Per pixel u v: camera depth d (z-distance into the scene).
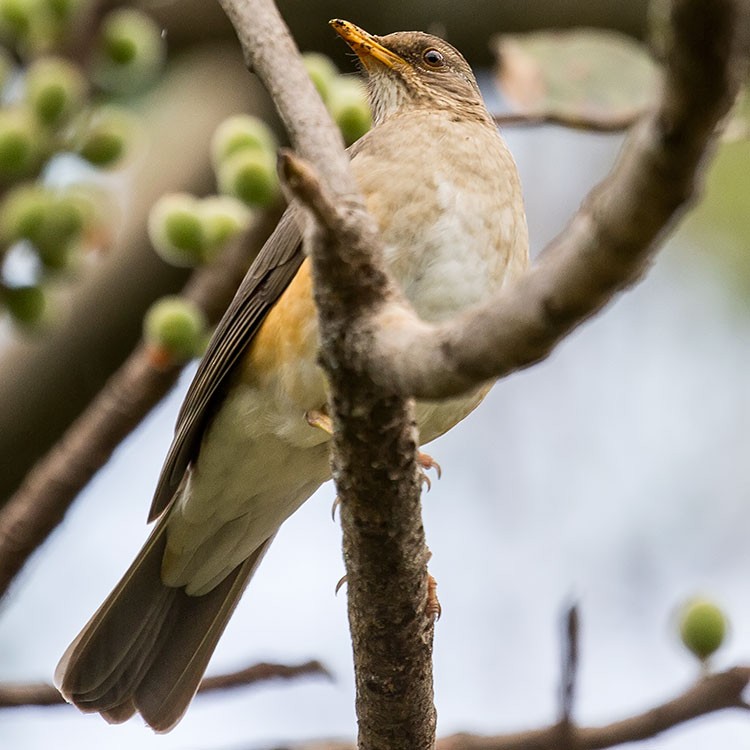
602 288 4.70
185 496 10.59
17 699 10.05
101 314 13.86
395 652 7.28
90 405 13.73
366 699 7.49
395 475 6.59
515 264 10.07
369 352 5.82
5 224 10.20
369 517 6.77
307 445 10.09
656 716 8.77
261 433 10.09
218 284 10.25
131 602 10.62
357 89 10.03
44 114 10.19
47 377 13.63
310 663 10.01
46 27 10.85
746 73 4.62
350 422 6.37
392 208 9.68
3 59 10.86
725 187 14.27
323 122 6.68
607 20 15.40
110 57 11.02
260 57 6.94
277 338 9.77
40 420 13.59
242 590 10.80
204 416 10.27
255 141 10.10
